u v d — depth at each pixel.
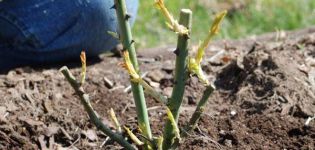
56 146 0.97
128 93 1.15
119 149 0.97
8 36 1.23
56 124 1.01
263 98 1.07
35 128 0.99
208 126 1.00
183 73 0.77
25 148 0.96
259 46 1.28
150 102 1.09
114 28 1.24
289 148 0.94
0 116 1.00
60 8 1.20
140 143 0.81
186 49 0.75
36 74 1.19
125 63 0.74
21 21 1.21
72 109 1.06
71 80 0.76
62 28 1.22
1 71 1.27
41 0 1.20
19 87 1.11
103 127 0.79
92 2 1.19
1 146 0.95
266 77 1.11
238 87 1.14
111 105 1.10
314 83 1.10
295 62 1.16
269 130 0.98
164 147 0.81
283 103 1.04
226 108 1.07
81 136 1.00
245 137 0.96
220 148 0.94
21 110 1.03
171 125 0.80
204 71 1.25
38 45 1.23
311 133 0.96
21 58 1.26
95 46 1.26
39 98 1.07
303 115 1.01
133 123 1.02
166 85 1.20
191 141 0.95
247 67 1.17
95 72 1.24
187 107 1.09
